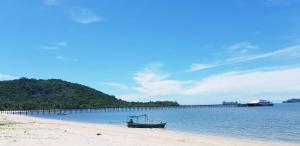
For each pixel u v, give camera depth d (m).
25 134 33.09
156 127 62.22
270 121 91.25
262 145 35.25
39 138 29.73
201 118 115.25
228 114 151.00
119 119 115.56
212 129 62.88
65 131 40.22
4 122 59.12
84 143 27.42
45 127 46.94
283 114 137.12
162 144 29.89
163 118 118.25
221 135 49.25
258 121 92.19
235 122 88.44
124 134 40.84
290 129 63.78
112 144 27.55
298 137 47.62
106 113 197.88
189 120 101.62
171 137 39.38
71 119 114.12
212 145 31.84
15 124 53.16
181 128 65.00
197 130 59.50
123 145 27.22
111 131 45.81
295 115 127.00
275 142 39.78
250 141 39.66
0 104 193.25
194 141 35.25
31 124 54.25
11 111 179.62
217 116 131.25
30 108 199.75
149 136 39.28
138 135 40.22
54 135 33.47
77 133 37.97
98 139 31.38
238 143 36.06
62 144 26.05
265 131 58.56
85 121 97.69
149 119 110.38
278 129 63.75
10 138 28.73
